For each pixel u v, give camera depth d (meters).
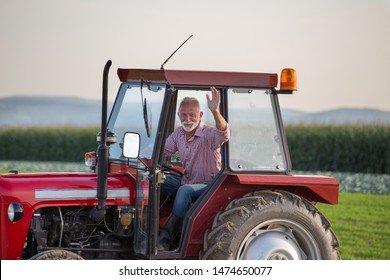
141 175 17.69
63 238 17.91
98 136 18.61
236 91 17.98
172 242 17.91
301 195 18.73
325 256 18.25
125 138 17.23
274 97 18.16
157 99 17.78
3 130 70.56
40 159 69.69
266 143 18.06
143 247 17.50
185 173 18.47
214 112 17.38
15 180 17.59
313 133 62.31
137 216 17.83
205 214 17.66
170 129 19.47
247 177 17.56
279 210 17.80
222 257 17.34
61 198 17.61
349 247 29.97
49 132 69.69
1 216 17.25
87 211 18.06
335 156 61.84
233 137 17.88
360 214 39.41
